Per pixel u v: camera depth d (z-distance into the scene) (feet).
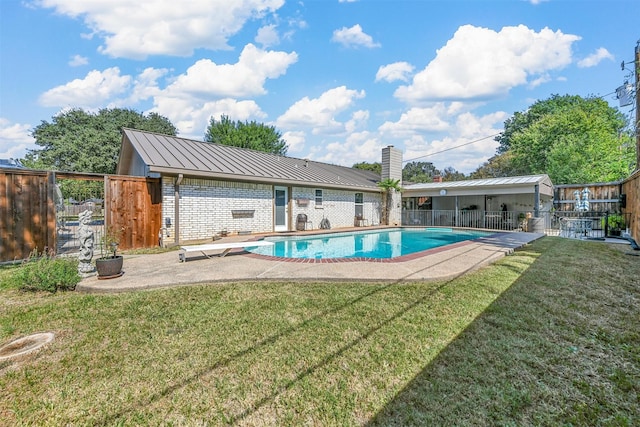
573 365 8.67
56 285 15.56
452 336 10.33
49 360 9.13
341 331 10.76
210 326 11.24
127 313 12.44
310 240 40.81
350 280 16.74
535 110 116.98
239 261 22.04
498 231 48.57
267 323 11.43
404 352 9.39
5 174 22.49
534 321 11.43
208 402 7.36
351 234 46.65
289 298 14.03
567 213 52.26
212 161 37.73
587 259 22.24
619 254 24.27
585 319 11.60
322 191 50.90
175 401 7.39
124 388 7.88
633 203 32.14
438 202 73.72
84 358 9.21
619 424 6.59
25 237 23.34
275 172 43.37
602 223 44.27
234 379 8.19
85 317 12.09
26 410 7.16
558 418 6.79
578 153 74.43
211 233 36.04
